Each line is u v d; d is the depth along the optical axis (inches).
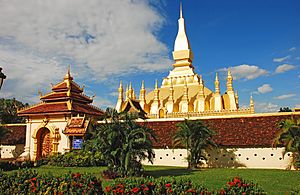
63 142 1196.5
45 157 1100.5
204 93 2128.4
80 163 1000.9
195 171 924.6
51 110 1228.5
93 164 1024.2
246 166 1064.8
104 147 749.9
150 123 1278.3
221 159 1100.5
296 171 925.2
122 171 733.9
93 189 380.5
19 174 425.7
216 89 2009.1
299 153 922.7
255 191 341.7
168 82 2356.1
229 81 2094.0
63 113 1206.3
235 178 359.6
